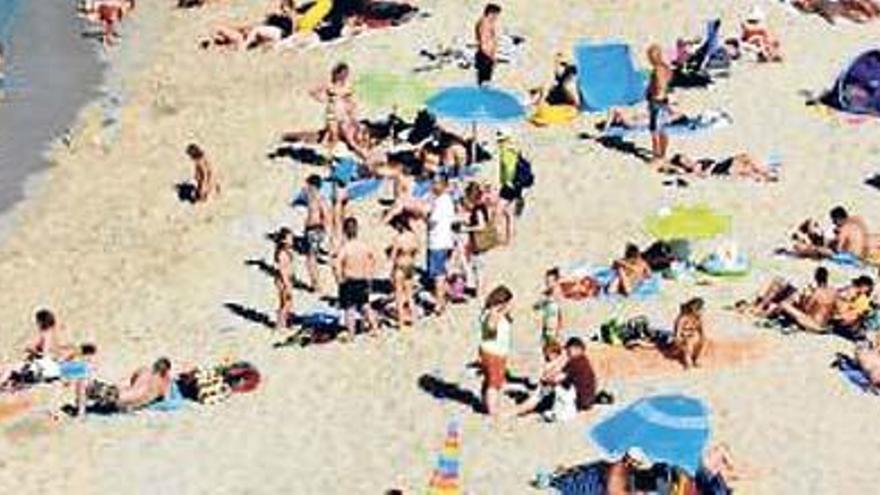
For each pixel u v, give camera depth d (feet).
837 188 214.07
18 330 196.54
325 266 201.05
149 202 229.04
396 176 209.36
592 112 234.99
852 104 233.55
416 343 182.29
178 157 241.96
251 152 238.27
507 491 155.84
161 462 164.76
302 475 161.38
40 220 228.84
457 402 171.12
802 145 225.35
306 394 174.50
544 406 167.32
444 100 213.66
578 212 209.97
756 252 197.16
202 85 266.98
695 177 217.56
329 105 226.99
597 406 167.02
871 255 194.08
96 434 169.68
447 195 188.03
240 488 160.04
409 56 260.62
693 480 147.13
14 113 264.72
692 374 171.73
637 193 214.07
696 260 194.29
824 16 262.88
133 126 255.70
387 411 170.50
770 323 180.75
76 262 213.66
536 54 255.70
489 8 241.35
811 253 195.62
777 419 164.55
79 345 186.29
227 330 189.57
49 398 176.24
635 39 259.19
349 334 184.44
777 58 248.32
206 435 168.66
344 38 271.28
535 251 200.54
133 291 202.80
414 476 160.04
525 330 182.19
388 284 193.67
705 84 241.55
